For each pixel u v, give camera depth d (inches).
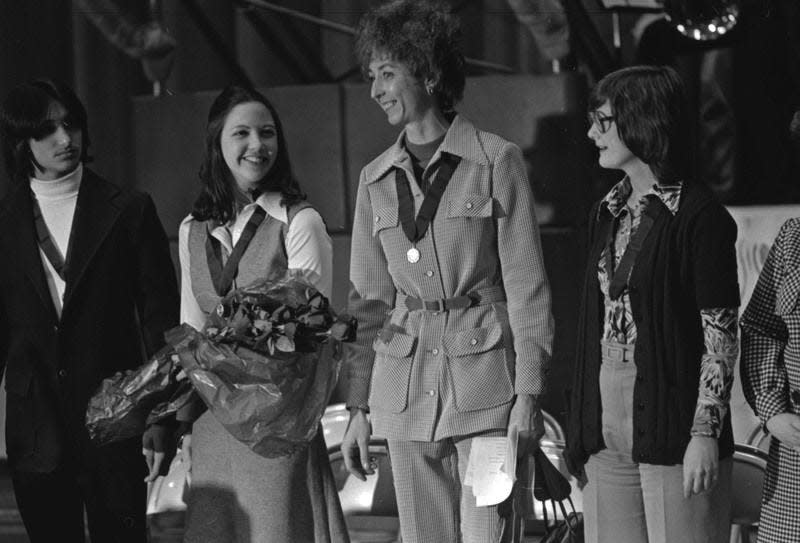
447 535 587.8
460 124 578.9
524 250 569.9
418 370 575.2
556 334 864.9
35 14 937.5
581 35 877.8
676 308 525.0
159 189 916.6
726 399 517.0
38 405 624.7
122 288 634.8
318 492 599.5
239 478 588.1
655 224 530.3
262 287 569.6
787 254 528.1
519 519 575.8
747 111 869.8
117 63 933.8
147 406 592.7
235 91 603.5
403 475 585.0
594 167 858.8
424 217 572.1
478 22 897.5
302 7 928.9
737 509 673.0
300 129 898.1
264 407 564.4
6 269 628.4
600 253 546.0
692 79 877.2
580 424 547.5
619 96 533.6
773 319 539.5
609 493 549.3
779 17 859.4
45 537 640.4
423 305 578.2
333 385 583.2
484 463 557.6
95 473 627.8
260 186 605.9
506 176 569.9
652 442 524.4
